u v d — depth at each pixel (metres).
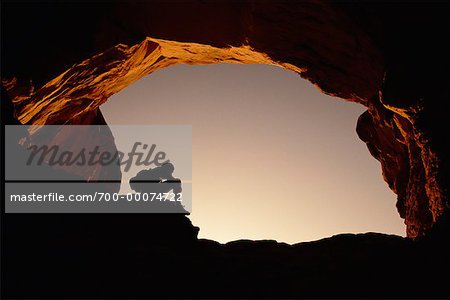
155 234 8.14
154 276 6.07
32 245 6.01
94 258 6.20
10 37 9.85
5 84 9.68
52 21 10.27
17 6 9.94
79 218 7.51
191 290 5.88
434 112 8.22
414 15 8.54
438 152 8.09
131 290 5.62
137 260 6.49
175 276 6.21
